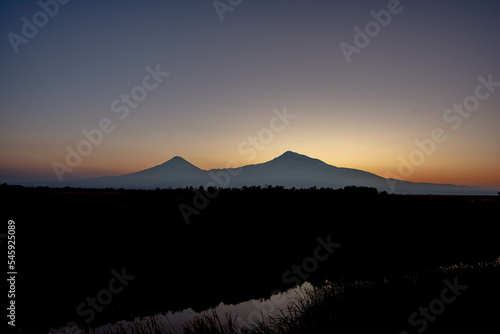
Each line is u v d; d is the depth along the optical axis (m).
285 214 29.27
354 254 19.25
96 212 22.72
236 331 8.57
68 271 14.25
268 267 16.69
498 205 42.75
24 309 10.62
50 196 25.61
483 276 11.16
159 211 25.22
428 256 18.62
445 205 39.75
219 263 17.38
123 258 16.75
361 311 8.74
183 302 11.83
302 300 11.16
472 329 7.17
